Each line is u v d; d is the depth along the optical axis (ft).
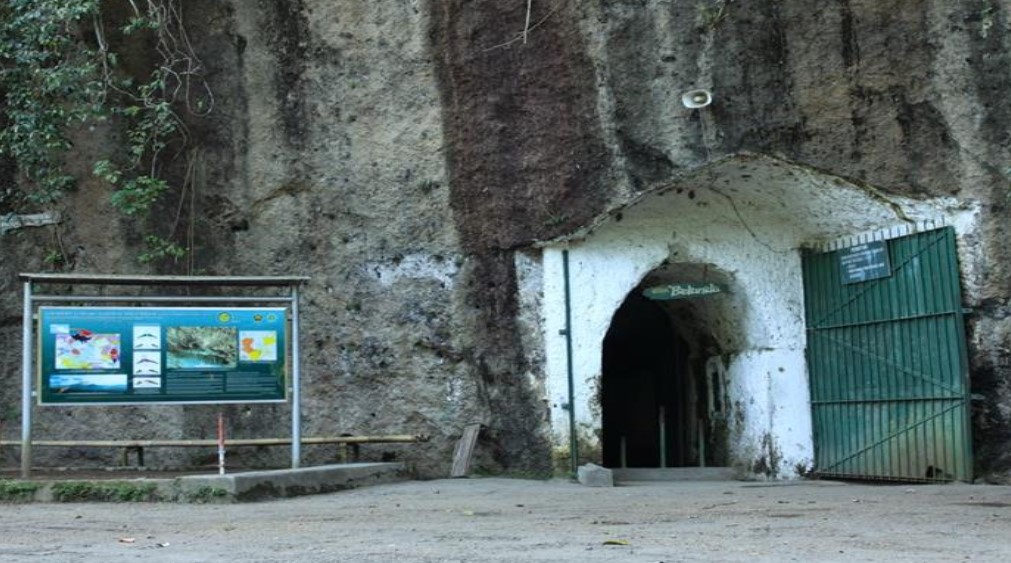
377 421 40.98
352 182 41.75
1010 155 38.50
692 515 27.63
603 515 27.71
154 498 31.63
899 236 40.63
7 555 20.18
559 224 40.24
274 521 26.43
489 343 40.65
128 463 41.11
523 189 40.52
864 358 41.47
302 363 41.47
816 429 43.11
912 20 39.29
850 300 42.24
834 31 39.47
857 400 41.55
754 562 18.72
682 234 42.83
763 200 42.83
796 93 39.55
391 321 41.22
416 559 19.27
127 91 41.98
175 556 19.95
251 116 42.34
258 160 42.19
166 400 33.32
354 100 41.86
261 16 42.37
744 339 44.68
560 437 39.75
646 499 32.37
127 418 41.70
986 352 38.24
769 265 43.83
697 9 39.70
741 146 39.37
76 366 32.76
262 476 32.32
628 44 39.99
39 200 40.91
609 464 57.88
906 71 39.27
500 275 40.75
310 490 33.86
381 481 37.60
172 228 42.24
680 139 39.55
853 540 22.18
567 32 40.32
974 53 38.88
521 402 40.27
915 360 39.65
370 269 41.52
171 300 33.83
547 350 40.34
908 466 39.47
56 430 41.55
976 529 24.17
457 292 40.88
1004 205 38.50
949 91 39.01
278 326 34.60
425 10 41.37
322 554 20.12
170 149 42.39
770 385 43.19
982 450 38.09
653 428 55.62
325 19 42.09
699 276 44.68
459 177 40.93
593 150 40.11
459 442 40.34
